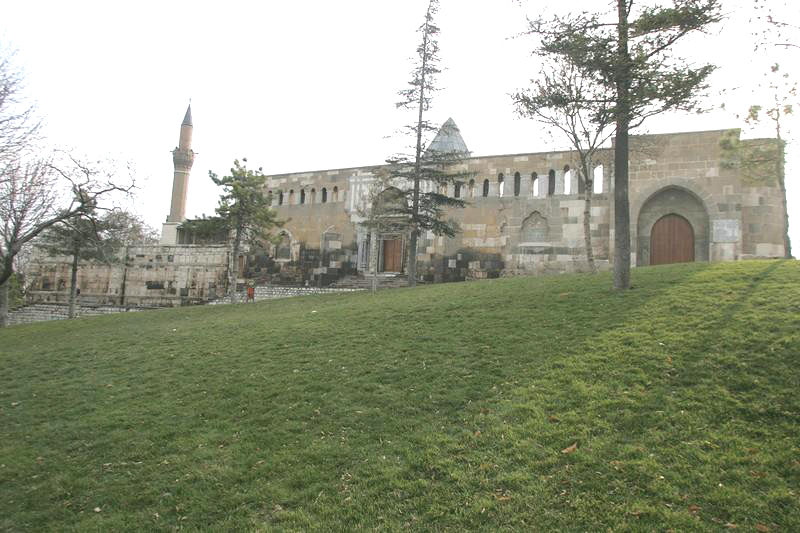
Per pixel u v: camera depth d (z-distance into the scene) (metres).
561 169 35.66
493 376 11.48
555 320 14.83
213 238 43.84
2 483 9.62
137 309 43.25
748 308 13.22
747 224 29.78
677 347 11.45
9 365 17.81
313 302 26.11
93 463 10.04
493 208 37.19
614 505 7.02
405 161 32.22
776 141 26.67
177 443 10.36
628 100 16.56
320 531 7.24
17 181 28.73
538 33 17.53
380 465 8.65
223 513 8.02
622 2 16.77
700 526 6.45
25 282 49.25
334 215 43.50
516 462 8.23
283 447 9.70
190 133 70.75
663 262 31.61
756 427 8.34
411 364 12.92
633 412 9.16
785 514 6.52
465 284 25.70
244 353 15.71
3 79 24.23
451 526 7.04
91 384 14.61
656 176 31.61
